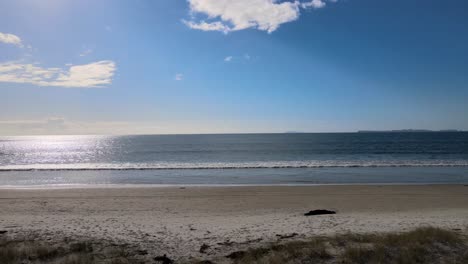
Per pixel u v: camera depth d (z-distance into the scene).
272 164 37.41
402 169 32.19
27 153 68.25
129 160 47.03
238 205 16.09
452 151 58.34
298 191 19.78
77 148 86.94
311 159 44.78
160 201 17.09
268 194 18.88
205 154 56.56
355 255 7.20
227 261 7.40
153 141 123.75
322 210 14.00
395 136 140.62
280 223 11.35
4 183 25.00
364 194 18.77
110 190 20.44
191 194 18.95
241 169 33.09
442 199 17.33
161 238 9.27
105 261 7.45
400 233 9.00
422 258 7.14
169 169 33.69
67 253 7.93
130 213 14.31
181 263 7.35
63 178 27.62
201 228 10.62
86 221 12.02
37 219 12.44
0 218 12.67
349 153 55.69
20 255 7.63
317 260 7.17
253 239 9.00
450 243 7.92
